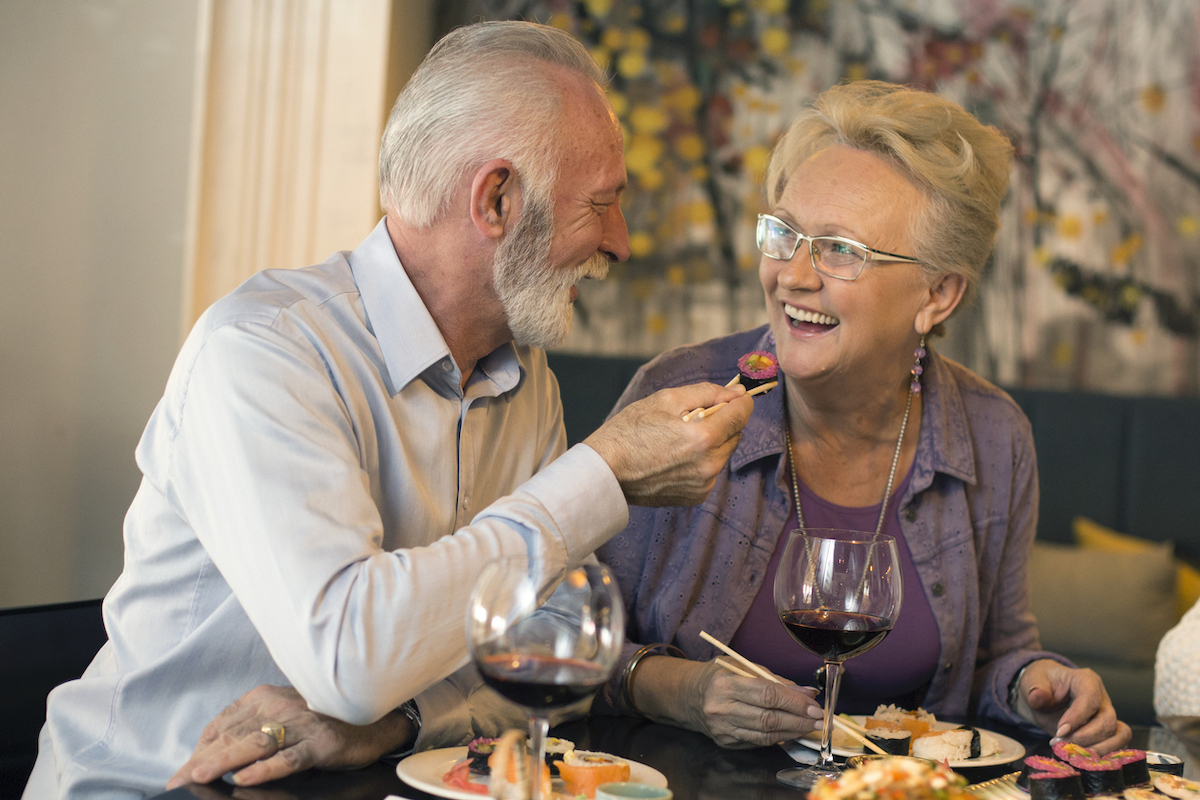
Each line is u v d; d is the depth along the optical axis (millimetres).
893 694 1429
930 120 1348
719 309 3484
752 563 1421
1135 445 3303
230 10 2846
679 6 3506
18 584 2861
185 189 2881
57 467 2875
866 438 1459
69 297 2887
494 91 1061
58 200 2885
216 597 1056
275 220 2852
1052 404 3359
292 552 874
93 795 1011
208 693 1037
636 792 796
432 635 856
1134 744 1177
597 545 974
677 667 1188
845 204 1319
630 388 1523
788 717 1038
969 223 1351
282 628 862
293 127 2855
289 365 975
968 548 1453
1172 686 1317
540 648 693
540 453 1343
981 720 1344
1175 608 2984
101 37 2881
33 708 1151
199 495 980
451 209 1076
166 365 2879
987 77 3463
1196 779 1015
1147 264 3408
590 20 3516
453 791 788
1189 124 3395
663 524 1433
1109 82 3428
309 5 2852
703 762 1001
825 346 1350
